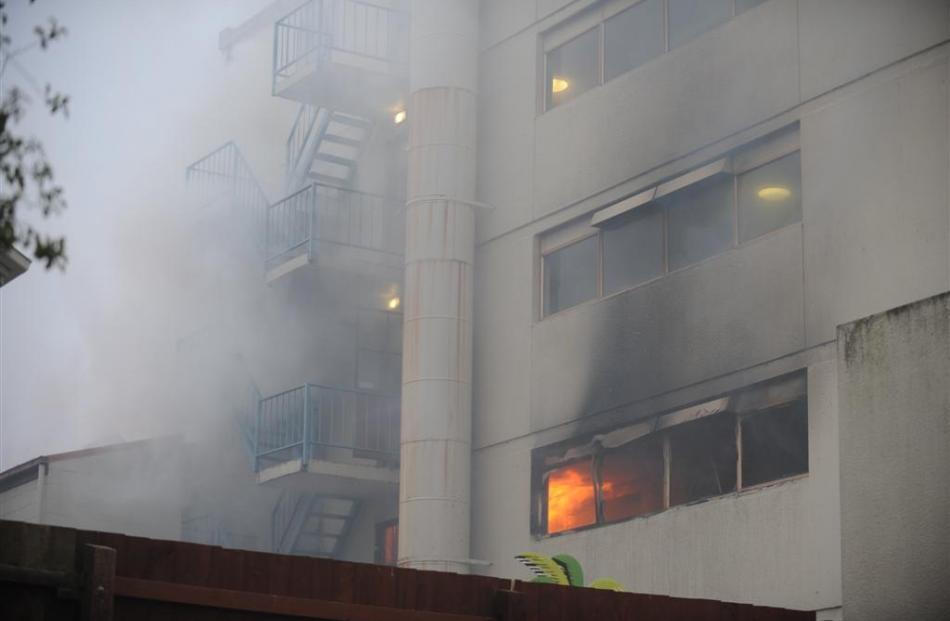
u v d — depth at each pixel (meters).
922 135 24.02
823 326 24.91
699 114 28.03
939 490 16.44
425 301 31.25
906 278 23.81
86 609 12.70
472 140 32.34
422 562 29.89
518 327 30.86
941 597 16.16
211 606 13.73
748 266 26.45
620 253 29.33
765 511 25.20
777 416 25.55
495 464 30.62
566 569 23.31
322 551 35.94
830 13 25.88
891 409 17.08
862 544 17.02
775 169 26.59
